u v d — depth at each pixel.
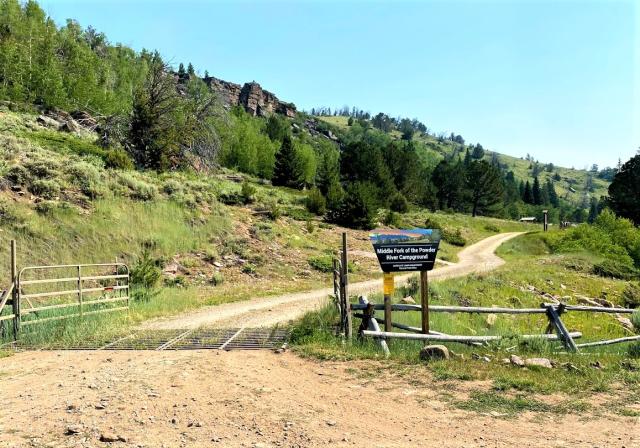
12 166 24.78
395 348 9.89
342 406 6.43
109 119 39.97
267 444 5.11
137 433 5.39
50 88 49.53
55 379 7.79
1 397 6.82
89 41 93.19
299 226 35.34
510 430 5.56
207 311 16.05
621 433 5.43
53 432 5.41
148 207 27.02
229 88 170.25
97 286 19.22
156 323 13.75
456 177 90.62
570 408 6.31
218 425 5.66
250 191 37.66
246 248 27.08
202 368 8.33
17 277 11.70
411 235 10.42
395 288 18.56
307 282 23.88
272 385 7.36
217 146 46.28
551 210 126.81
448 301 17.55
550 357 9.22
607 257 36.31
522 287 22.23
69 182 26.06
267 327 12.57
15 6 65.12
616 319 18.59
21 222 21.12
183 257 24.06
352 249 32.53
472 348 9.96
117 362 8.96
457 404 6.49
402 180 78.94
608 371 8.02
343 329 10.91
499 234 69.56
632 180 58.69
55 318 12.48
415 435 5.42
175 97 39.50
